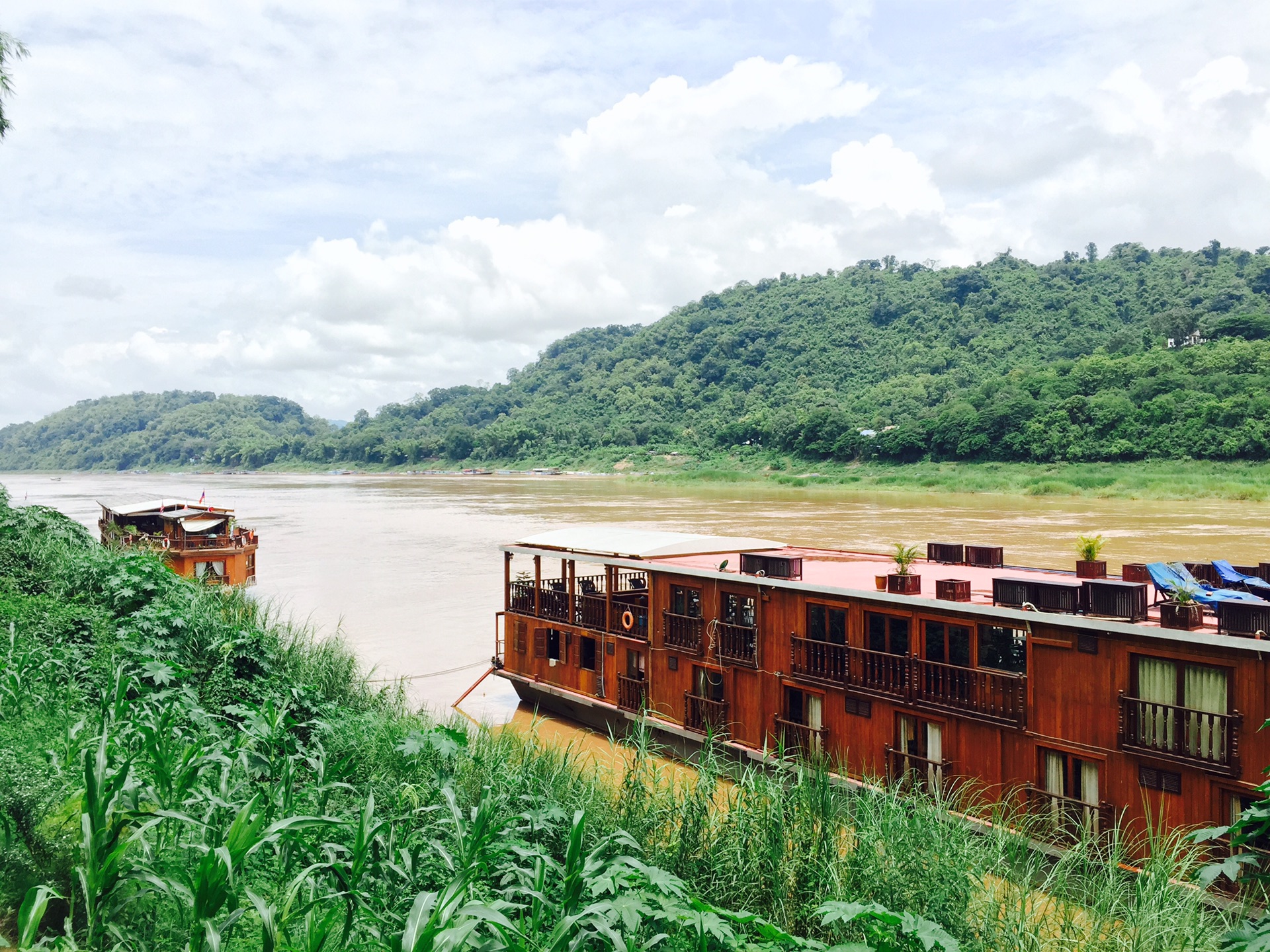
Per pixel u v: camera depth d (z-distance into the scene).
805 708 17.17
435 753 11.55
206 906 5.32
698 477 152.88
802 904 9.56
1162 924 9.36
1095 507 80.31
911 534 58.47
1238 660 11.48
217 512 39.81
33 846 6.20
